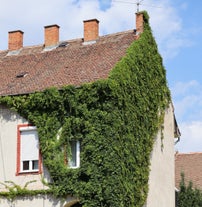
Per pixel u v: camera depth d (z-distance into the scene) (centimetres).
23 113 2945
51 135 2861
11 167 2939
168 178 3622
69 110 2841
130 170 2870
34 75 3266
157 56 3519
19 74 3341
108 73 2947
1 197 2914
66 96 2847
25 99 2942
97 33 3600
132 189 2872
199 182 4516
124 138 2841
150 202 3222
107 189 2688
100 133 2752
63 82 3006
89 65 3177
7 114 2995
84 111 2797
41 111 2909
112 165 2711
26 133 2953
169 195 3616
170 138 3731
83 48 3512
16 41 3778
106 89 2788
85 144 2764
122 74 2917
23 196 2878
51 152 2844
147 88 3272
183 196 4066
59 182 2794
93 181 2716
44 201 2827
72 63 3300
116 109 2791
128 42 3381
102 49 3400
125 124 2867
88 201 2712
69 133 2820
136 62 3145
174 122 3941
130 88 2986
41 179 2853
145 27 3453
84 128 2789
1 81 3294
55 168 2812
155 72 3450
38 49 3694
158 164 3419
